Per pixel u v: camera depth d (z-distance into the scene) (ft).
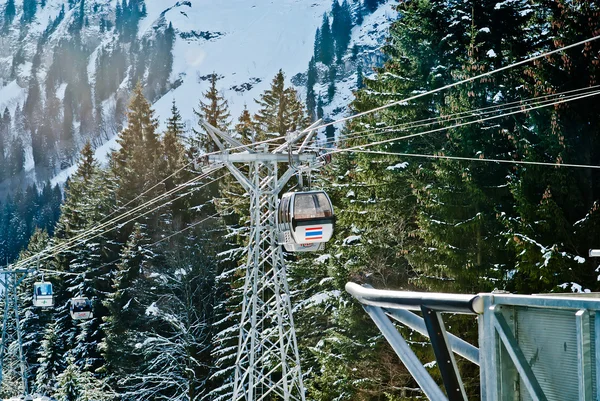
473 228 85.35
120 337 172.96
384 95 110.11
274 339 129.08
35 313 273.54
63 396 157.89
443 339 21.13
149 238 196.24
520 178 80.89
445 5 109.70
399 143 105.91
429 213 93.04
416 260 89.10
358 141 108.88
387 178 104.32
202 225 176.76
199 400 153.38
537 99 83.25
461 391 20.70
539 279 74.49
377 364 95.91
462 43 108.68
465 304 19.90
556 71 83.76
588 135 83.20
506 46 102.78
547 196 76.33
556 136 81.05
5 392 222.48
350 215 105.70
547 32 103.19
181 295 167.94
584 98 81.05
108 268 225.97
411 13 111.45
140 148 253.65
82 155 337.52
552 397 17.90
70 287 238.27
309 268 124.57
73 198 304.50
